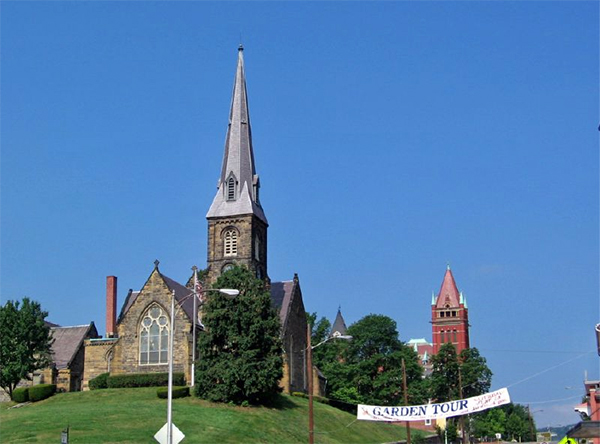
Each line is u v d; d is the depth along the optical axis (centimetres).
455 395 16012
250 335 9244
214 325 9300
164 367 10206
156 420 7825
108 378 10169
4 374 9919
